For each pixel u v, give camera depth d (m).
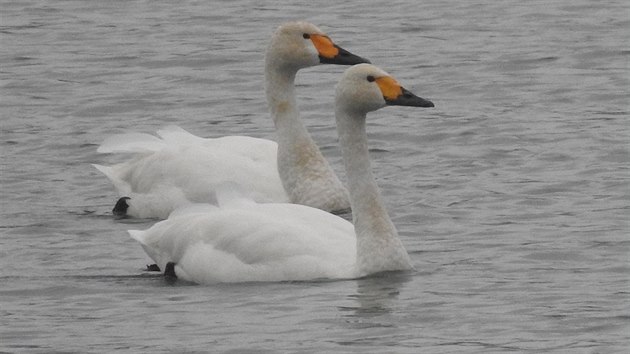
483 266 16.05
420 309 14.62
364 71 16.20
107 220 18.84
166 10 30.67
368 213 15.91
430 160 20.81
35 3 31.42
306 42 19.38
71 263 16.75
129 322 14.51
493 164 20.45
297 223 16.25
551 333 13.88
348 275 15.74
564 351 13.41
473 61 26.16
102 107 24.20
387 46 27.38
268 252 15.88
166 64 26.69
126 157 21.53
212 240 16.12
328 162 21.19
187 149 19.56
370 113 23.42
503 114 22.98
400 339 13.76
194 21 29.70
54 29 29.27
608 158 20.39
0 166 21.09
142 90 25.12
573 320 14.21
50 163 21.33
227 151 19.61
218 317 14.57
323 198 18.91
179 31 28.92
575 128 22.00
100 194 20.02
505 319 14.28
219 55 27.09
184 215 16.58
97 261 16.88
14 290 15.65
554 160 20.45
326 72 26.11
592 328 13.99
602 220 17.62
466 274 15.77
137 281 16.08
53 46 28.03
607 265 15.93
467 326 14.12
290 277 15.79
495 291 15.14
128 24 29.58
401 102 16.17
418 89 24.72
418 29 28.53
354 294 15.16
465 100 23.98
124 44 28.05
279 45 19.38
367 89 16.14
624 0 29.98
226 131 22.98
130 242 17.70
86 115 23.83
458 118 22.88
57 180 20.53
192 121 23.50
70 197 19.83
